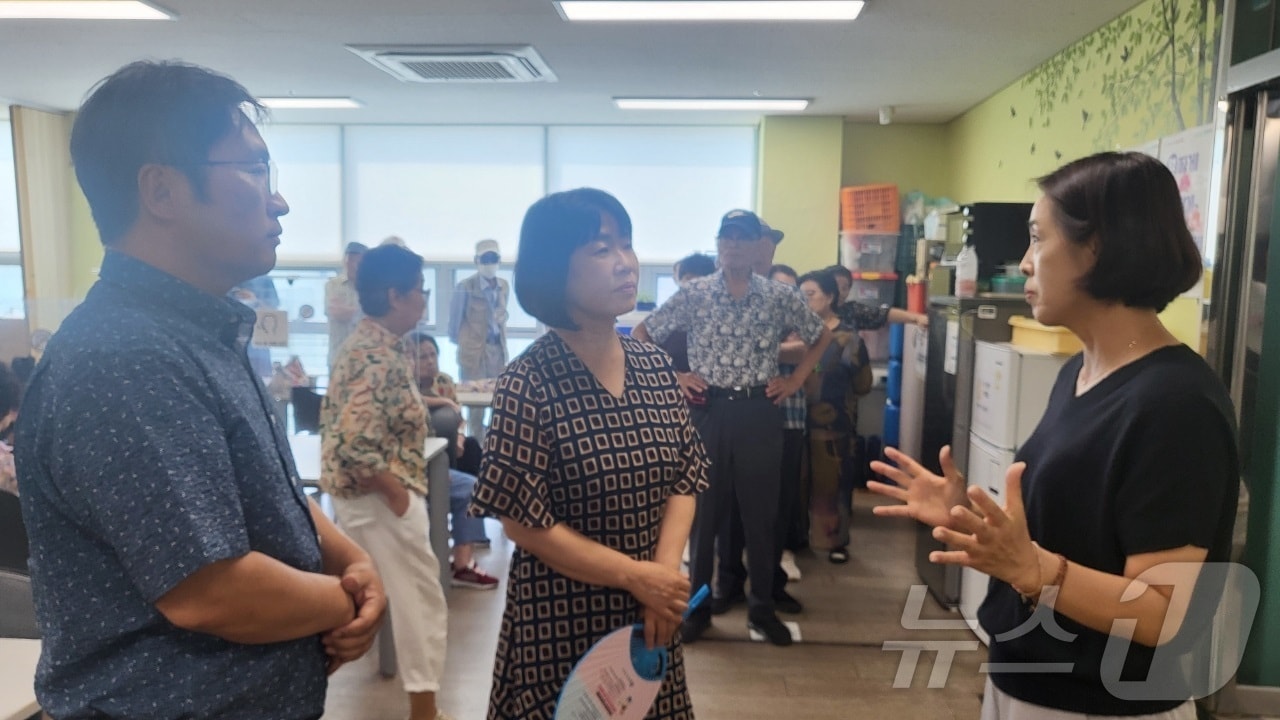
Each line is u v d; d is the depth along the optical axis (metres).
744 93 4.90
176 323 0.89
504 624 1.42
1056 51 3.84
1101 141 3.41
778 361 3.08
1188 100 2.73
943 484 1.12
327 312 3.78
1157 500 0.97
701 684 2.68
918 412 4.07
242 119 0.94
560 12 3.36
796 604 3.24
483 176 6.34
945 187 5.82
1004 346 2.91
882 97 4.93
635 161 6.26
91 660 0.85
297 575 0.92
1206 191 2.52
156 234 0.90
